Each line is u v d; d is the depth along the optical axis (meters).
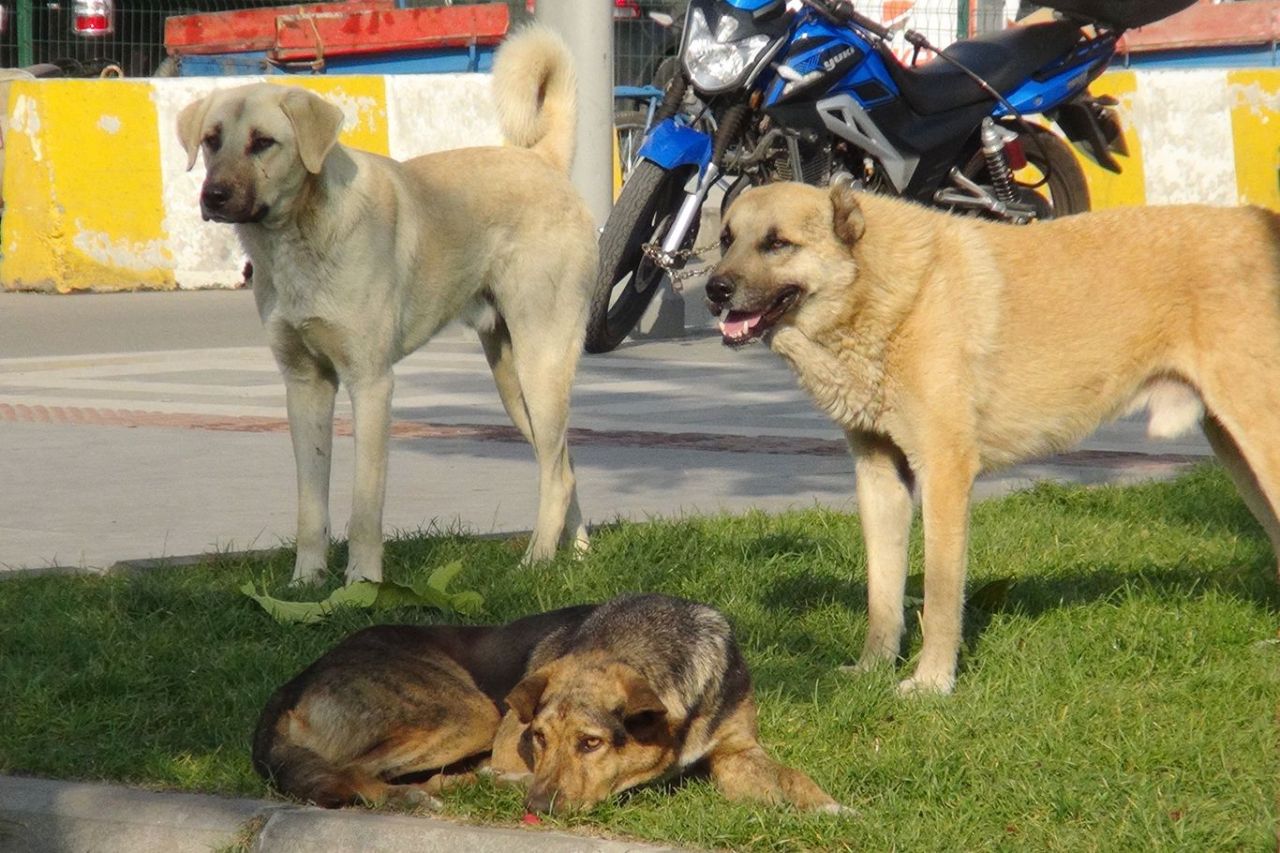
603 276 16.61
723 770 6.74
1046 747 7.00
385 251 9.69
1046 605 9.36
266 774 6.70
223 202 9.12
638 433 15.79
